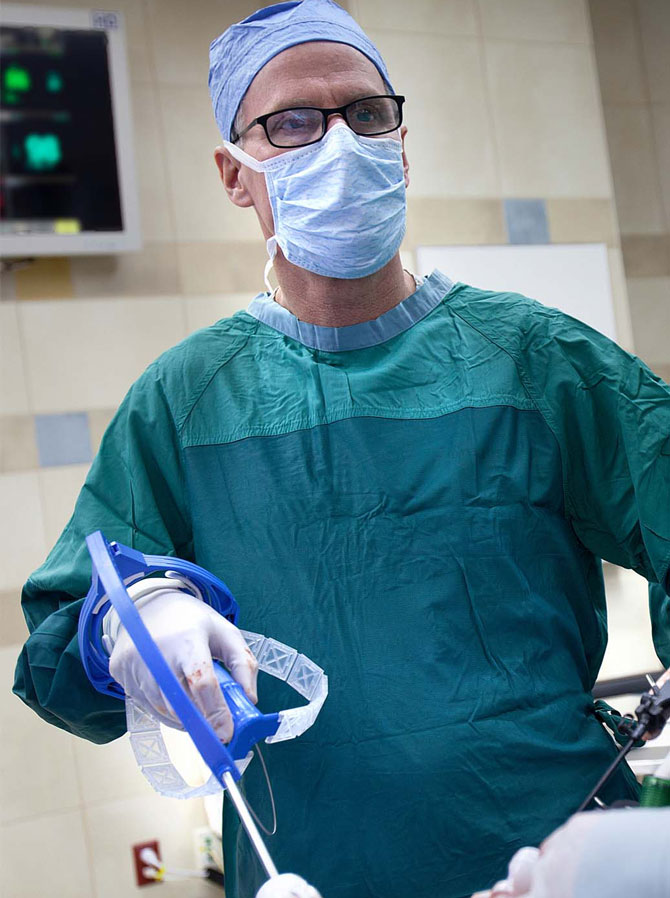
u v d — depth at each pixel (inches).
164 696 29.6
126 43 109.8
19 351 107.1
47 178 102.7
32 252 102.4
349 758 38.3
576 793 38.5
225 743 31.9
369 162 43.8
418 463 42.3
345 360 45.0
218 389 44.8
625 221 137.6
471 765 37.9
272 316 46.6
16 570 105.6
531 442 42.9
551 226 117.5
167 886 106.9
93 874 105.4
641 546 42.3
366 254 43.8
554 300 117.0
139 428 44.4
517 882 26.3
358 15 111.4
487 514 41.6
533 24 118.5
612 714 42.1
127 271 110.4
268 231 47.8
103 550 32.2
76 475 107.8
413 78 113.1
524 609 40.8
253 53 45.1
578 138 119.5
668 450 41.4
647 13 138.9
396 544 41.1
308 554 41.2
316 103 44.4
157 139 112.1
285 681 38.3
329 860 37.9
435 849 37.3
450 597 40.3
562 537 42.8
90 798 106.1
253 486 42.7
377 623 39.9
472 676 39.4
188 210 112.7
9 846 103.7
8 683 104.7
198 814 108.5
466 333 45.1
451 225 113.4
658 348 137.9
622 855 18.6
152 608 35.2
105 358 109.3
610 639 115.6
